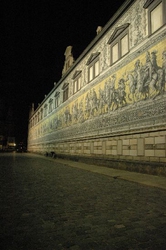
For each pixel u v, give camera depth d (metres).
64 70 32.53
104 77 18.45
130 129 14.32
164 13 11.99
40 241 3.68
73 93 26.62
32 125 65.62
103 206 5.84
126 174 12.46
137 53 14.02
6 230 4.16
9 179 10.64
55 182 9.88
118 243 3.60
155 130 12.01
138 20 14.23
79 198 6.75
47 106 42.66
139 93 13.60
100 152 18.73
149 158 12.48
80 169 16.09
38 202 6.22
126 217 4.94
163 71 11.64
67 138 28.23
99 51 19.78
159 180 10.01
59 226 4.38
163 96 11.55
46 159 29.36
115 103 16.47
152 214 5.16
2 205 5.89
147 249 3.40
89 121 21.33
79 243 3.61
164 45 11.73
